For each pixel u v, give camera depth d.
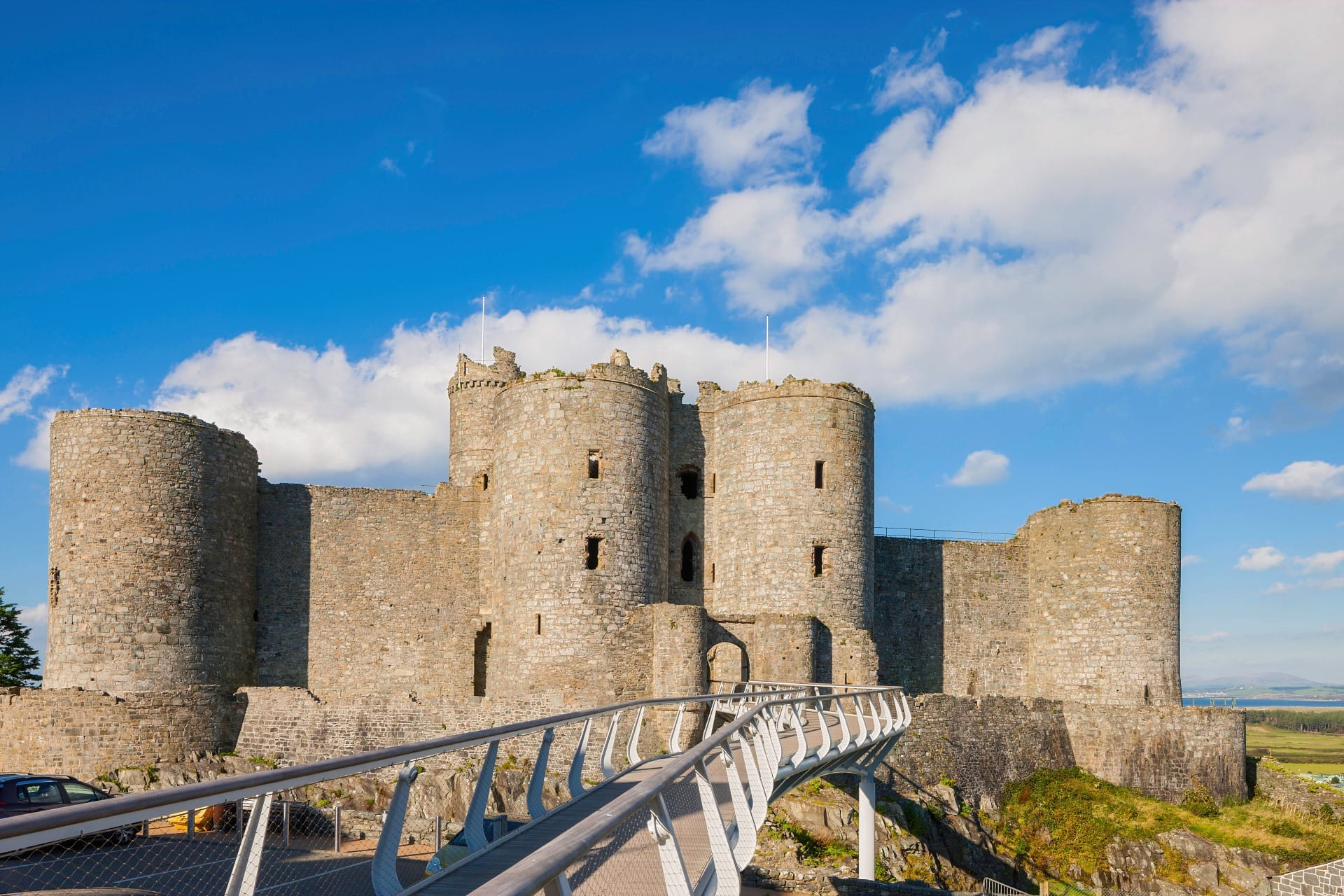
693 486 40.53
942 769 37.09
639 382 36.78
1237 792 38.88
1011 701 39.28
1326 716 186.88
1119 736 39.38
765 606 37.56
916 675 42.59
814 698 21.80
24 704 31.47
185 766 32.22
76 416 33.56
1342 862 31.59
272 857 19.84
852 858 29.16
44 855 11.49
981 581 43.91
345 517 38.69
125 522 33.09
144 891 15.06
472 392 41.53
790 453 38.22
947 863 32.31
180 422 34.44
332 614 38.00
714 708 22.62
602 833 5.96
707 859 13.00
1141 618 40.91
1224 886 33.59
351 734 33.62
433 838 25.19
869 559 39.19
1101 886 34.28
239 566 36.31
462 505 39.56
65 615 32.62
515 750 33.31
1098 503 42.19
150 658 32.75
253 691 34.50
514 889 4.55
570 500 35.06
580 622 34.28
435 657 38.38
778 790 19.66
